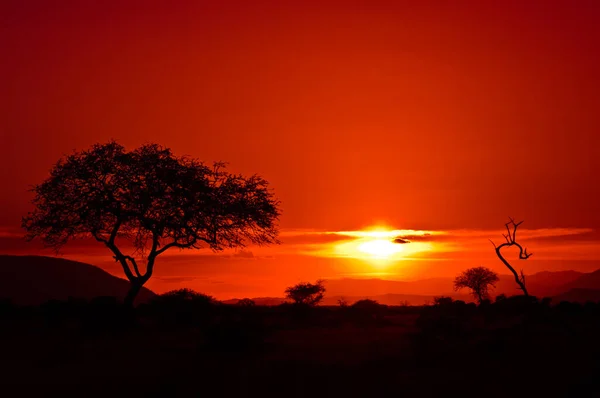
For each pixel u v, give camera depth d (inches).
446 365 1115.3
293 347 1476.4
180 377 995.9
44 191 2155.5
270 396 875.4
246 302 3405.5
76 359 1245.7
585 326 1788.9
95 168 2144.4
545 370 1035.9
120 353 1346.0
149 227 2144.4
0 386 964.6
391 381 964.6
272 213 2310.5
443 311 2891.2
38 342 1552.7
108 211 2132.1
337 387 925.2
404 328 2217.0
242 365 1138.7
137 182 2154.3
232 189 2271.2
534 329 1600.6
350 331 2063.2
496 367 1077.8
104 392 914.1
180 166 2229.3
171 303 2250.2
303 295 3284.9
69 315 2266.2
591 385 912.9
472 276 4539.9
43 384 979.3
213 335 1411.2
